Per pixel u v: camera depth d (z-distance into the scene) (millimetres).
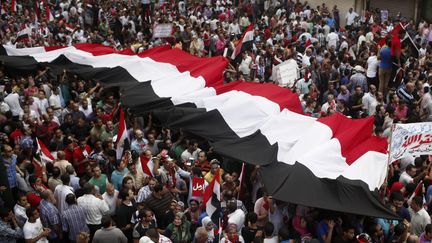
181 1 36719
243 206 11820
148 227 10836
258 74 22172
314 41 26359
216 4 36562
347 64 21422
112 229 10383
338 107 17297
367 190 10898
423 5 34344
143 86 16609
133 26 30391
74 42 26297
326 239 10734
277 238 10648
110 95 17188
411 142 11406
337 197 10898
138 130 14492
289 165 11852
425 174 12375
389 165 12086
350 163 11945
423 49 26312
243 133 13734
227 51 23594
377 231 10867
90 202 11336
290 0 36250
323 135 12641
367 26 30156
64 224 11117
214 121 14250
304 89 19344
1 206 11141
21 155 13094
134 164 12680
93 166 12438
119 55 19297
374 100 17656
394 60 20047
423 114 17562
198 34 26844
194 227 11359
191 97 15672
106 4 34250
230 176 12148
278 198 10867
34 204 11516
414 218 11094
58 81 18688
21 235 10750
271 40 26891
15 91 17938
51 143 14578
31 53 20672
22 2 34531
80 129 15664
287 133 13227
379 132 14727
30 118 15516
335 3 35969
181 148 14453
